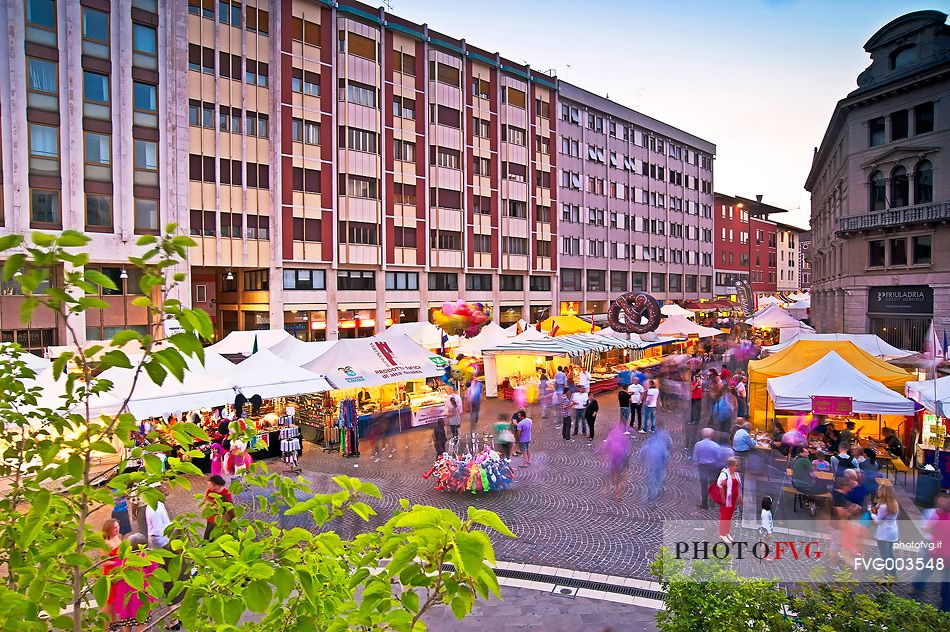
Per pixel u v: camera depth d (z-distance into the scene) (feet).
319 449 55.77
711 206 222.28
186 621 7.20
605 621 25.21
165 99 88.38
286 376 50.93
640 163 188.75
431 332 82.28
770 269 269.64
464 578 7.07
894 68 103.86
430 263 126.82
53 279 7.97
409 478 46.01
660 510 38.40
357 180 114.01
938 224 95.61
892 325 104.99
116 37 84.02
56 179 79.36
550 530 35.37
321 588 8.15
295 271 106.22
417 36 122.93
